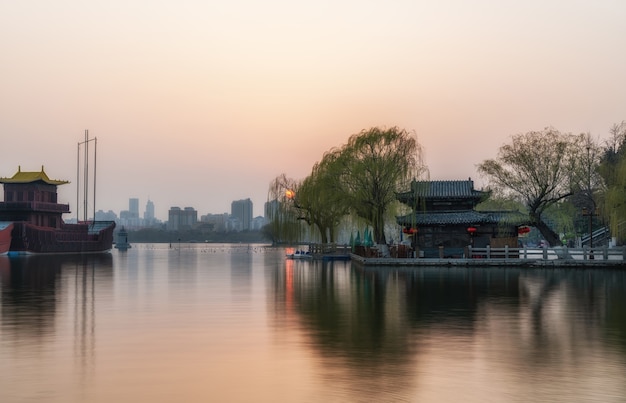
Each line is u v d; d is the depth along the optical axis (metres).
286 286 51.19
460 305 37.81
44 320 32.41
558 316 33.12
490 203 88.62
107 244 175.00
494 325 30.30
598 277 59.50
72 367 22.08
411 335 27.67
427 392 18.78
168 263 98.31
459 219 81.25
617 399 18.03
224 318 32.94
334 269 75.38
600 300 40.19
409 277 60.47
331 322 31.41
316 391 19.00
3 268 81.88
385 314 34.09
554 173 80.38
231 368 21.86
